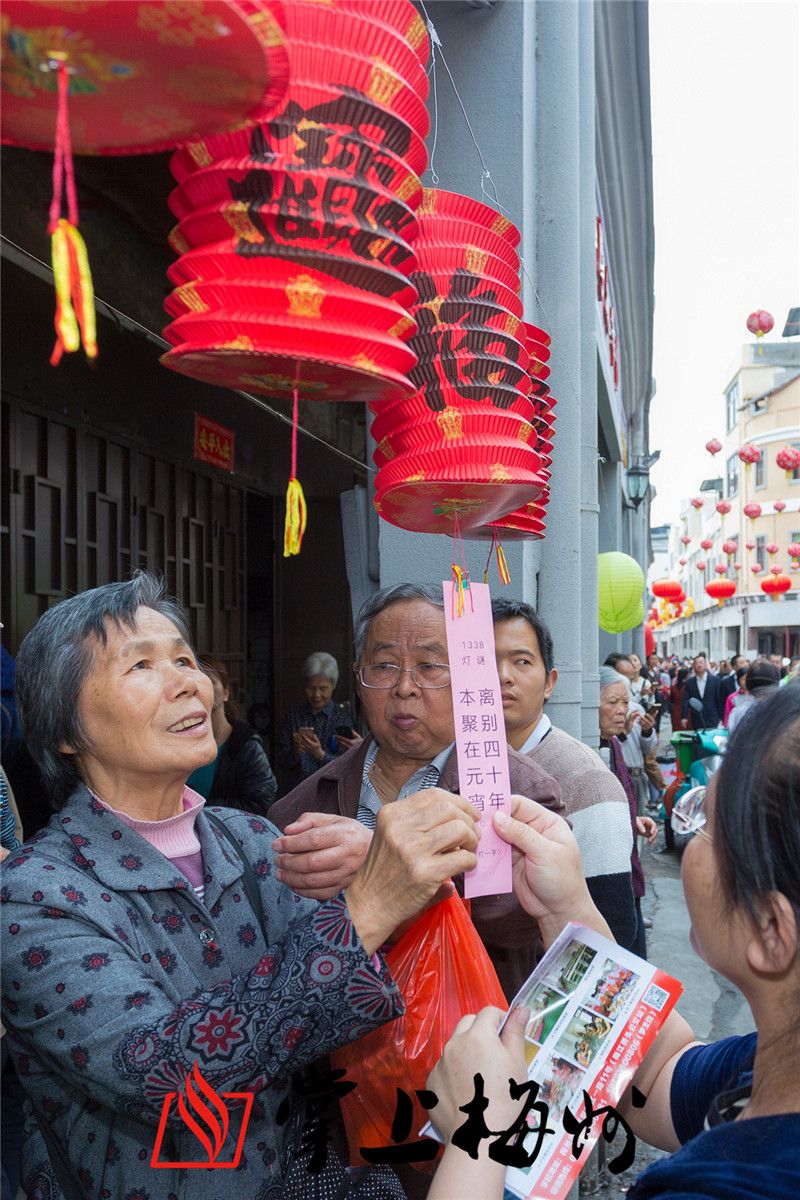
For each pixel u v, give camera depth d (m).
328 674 4.96
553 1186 0.95
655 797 8.38
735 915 0.83
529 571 3.20
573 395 3.55
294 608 6.93
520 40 2.95
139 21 0.62
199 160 0.89
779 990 0.80
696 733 8.28
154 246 3.54
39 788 2.50
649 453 15.81
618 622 6.95
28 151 2.66
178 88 0.68
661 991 1.07
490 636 1.23
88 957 1.06
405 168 0.92
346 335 0.87
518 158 2.97
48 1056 1.05
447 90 2.99
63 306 0.66
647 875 6.94
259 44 0.64
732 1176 0.73
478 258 1.23
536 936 1.75
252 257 0.86
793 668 11.45
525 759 1.87
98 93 0.69
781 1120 0.76
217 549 5.75
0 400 3.60
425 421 1.20
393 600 1.79
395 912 1.06
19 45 0.64
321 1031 1.03
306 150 0.87
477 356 1.20
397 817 1.08
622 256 8.98
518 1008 1.06
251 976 1.05
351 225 0.86
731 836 0.80
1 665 2.51
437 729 1.75
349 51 0.88
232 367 0.92
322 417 4.90
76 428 4.13
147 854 1.19
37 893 1.09
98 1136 1.10
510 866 1.21
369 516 3.46
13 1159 1.85
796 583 32.72
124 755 1.18
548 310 3.56
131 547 4.64
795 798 0.76
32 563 3.84
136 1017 1.02
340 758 2.02
